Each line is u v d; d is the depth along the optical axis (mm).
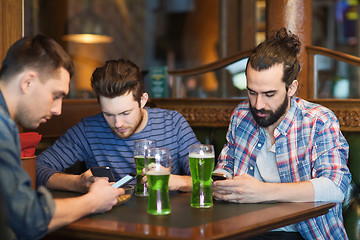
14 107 1498
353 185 2268
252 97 1940
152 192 1529
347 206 2250
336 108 2473
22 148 1756
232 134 2230
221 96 3219
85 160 2301
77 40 7074
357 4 9086
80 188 1852
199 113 2906
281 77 1878
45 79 1495
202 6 9234
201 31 9297
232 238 1304
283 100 1925
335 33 9250
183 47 9469
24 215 1320
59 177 1940
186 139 2289
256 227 1388
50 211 1364
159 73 3674
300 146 2002
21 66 1472
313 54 2803
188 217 1483
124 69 1961
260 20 5887
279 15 2814
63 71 1536
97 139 2236
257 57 1877
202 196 1637
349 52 9250
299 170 1997
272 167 2076
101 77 1934
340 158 1911
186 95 3496
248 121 2158
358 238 2223
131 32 9156
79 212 1441
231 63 3145
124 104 1950
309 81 2816
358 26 9125
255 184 1713
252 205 1681
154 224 1392
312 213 1626
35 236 1358
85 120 2289
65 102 2814
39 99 1501
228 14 5984
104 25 8609
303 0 2809
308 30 2834
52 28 7453
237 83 3123
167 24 9523
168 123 2285
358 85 5051
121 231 1316
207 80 3336
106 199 1537
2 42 2451
